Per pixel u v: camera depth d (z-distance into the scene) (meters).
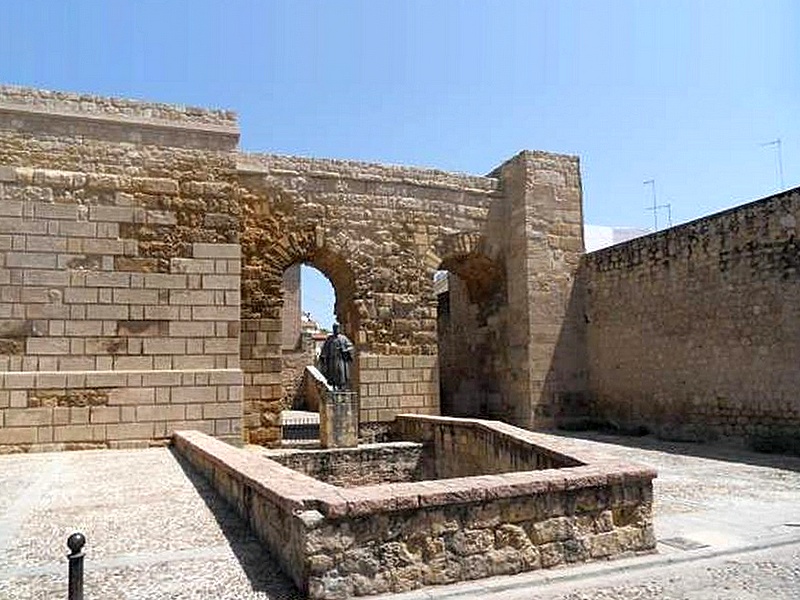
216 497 9.07
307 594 5.51
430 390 19.39
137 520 7.83
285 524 6.17
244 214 17.81
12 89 14.45
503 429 12.63
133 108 15.23
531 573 6.39
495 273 21.75
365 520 5.79
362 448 15.80
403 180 19.88
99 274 14.38
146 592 5.52
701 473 12.30
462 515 6.20
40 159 14.45
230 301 15.30
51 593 5.46
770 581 6.29
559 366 20.55
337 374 16.91
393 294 19.34
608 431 19.86
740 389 15.71
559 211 21.19
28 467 11.62
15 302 13.72
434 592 5.86
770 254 15.05
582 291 21.25
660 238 18.36
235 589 5.65
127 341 14.43
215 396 14.82
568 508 6.73
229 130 15.83
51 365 13.84
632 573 6.52
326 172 18.86
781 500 9.89
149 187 15.01
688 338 17.28
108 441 14.00
